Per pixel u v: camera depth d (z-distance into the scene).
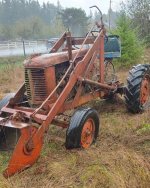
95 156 4.67
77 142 4.91
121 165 4.36
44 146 5.10
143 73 6.60
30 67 5.20
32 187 4.06
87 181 4.08
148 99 6.94
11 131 5.01
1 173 4.29
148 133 5.49
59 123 5.14
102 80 6.24
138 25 17.28
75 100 5.48
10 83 11.54
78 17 44.31
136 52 12.19
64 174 4.27
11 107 5.38
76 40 6.02
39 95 5.23
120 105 7.19
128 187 4.10
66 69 5.56
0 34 54.78
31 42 37.06
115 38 6.77
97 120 5.29
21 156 4.36
